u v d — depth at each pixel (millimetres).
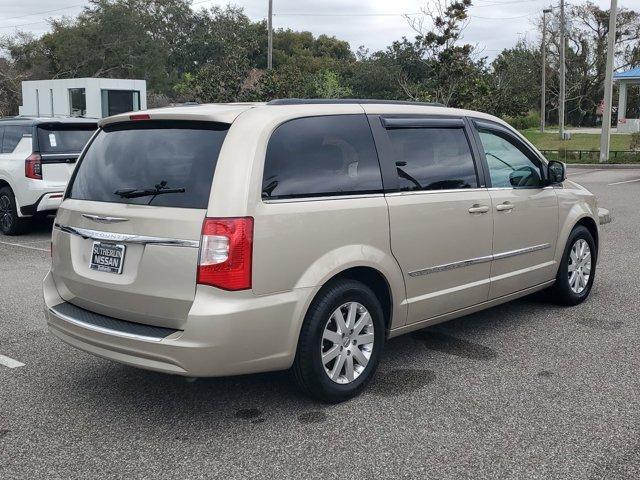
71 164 10367
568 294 6250
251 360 3729
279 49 78312
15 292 7121
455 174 4926
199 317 3564
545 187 5832
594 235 6586
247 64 24859
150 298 3754
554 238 5922
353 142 4309
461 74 20219
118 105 31500
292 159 3959
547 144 36125
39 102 34062
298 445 3664
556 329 5668
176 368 3637
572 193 6195
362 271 4367
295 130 4031
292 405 4184
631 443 3627
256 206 3705
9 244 10023
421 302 4648
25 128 10398
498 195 5227
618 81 43406
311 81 42250
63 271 4309
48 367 4910
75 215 4203
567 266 6188
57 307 4320
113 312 3973
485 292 5207
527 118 54219
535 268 5723
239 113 3920
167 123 4066
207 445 3686
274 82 23891
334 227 4027
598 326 5742
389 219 4340
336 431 3820
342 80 49781
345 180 4188
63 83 32062
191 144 3898
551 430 3791
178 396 4355
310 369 3982
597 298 6648
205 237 3609
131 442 3734
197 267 3613
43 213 10258
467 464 3428
